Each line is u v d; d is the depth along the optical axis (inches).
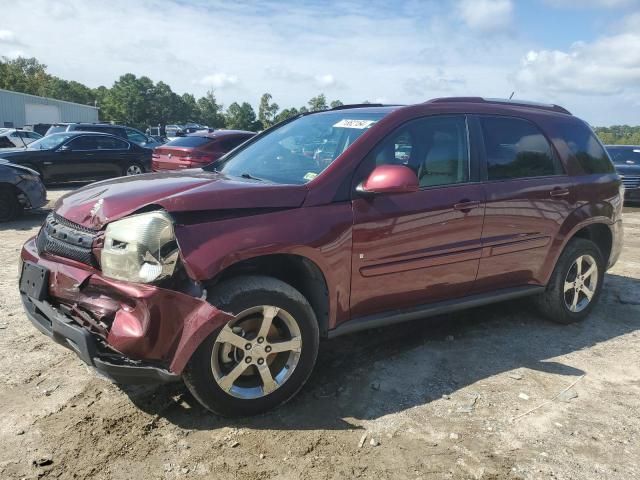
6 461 102.9
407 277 139.5
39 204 365.7
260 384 120.5
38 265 123.0
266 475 101.8
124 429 114.7
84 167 545.0
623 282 241.9
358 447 111.0
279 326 122.3
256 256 113.5
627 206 576.1
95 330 111.8
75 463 103.3
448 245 145.0
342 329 131.6
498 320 186.4
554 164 175.0
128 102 4586.6
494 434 117.2
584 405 131.0
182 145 465.1
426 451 110.4
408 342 165.0
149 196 114.4
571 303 183.6
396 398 131.0
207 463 104.7
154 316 104.4
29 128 1268.5
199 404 125.0
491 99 170.1
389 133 139.1
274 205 119.2
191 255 106.4
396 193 130.0
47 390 129.2
